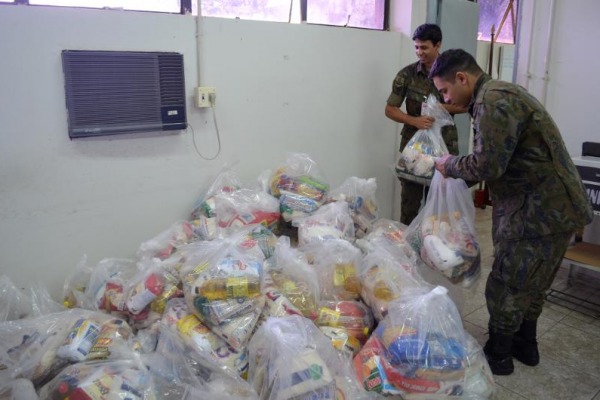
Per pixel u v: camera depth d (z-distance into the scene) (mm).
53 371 1429
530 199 1737
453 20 3352
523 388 1877
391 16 3250
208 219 2146
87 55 1858
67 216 1966
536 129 1672
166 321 1599
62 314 1599
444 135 2777
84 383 1275
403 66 3266
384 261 1833
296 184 2381
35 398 1277
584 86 3818
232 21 2293
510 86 1707
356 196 2502
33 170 1848
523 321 2014
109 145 2018
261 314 1600
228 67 2326
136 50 2010
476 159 1712
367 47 2986
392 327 1577
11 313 1690
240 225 2150
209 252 1710
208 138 2336
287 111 2643
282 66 2555
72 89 1852
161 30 2066
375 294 1767
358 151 3139
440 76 1878
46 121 1841
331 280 1898
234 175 2426
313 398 1312
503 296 1865
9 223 1830
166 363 1488
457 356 1490
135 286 1711
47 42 1792
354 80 2967
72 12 1830
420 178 2512
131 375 1352
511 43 4754
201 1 2238
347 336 1673
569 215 1700
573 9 3795
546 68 4012
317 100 2787
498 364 1946
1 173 1780
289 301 1656
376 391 1506
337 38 2793
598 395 1841
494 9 4512
